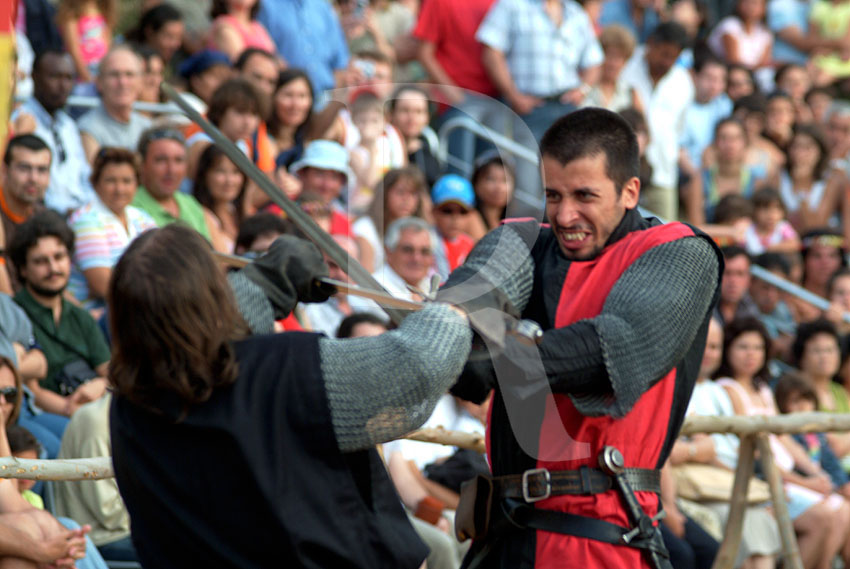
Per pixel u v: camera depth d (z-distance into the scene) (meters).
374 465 4.73
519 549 5.77
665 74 17.14
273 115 12.89
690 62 19.36
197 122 6.32
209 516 4.45
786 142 19.19
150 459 4.52
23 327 9.48
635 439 5.73
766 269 15.84
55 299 9.97
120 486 4.67
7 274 10.25
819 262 16.80
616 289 5.65
